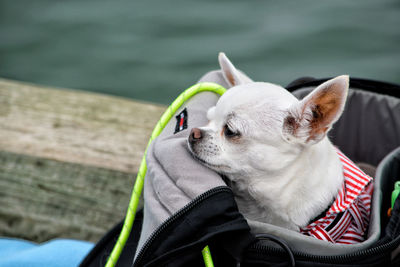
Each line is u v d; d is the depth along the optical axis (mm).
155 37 6789
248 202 1967
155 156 1608
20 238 2707
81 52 6543
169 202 1418
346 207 1779
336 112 1685
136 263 1358
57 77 5945
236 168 1810
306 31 6719
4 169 2691
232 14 7344
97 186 2605
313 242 1401
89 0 8172
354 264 1421
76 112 3094
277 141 1781
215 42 6574
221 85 2061
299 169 1829
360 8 7363
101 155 2674
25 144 2730
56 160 2633
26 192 2680
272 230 1413
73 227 2643
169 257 1316
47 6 7930
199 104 1931
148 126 2988
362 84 2203
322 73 5656
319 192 1812
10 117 2998
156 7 7652
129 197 2578
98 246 1939
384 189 1909
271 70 5848
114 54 6387
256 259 1375
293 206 1842
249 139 1781
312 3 7617
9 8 7852
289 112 1768
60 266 2227
